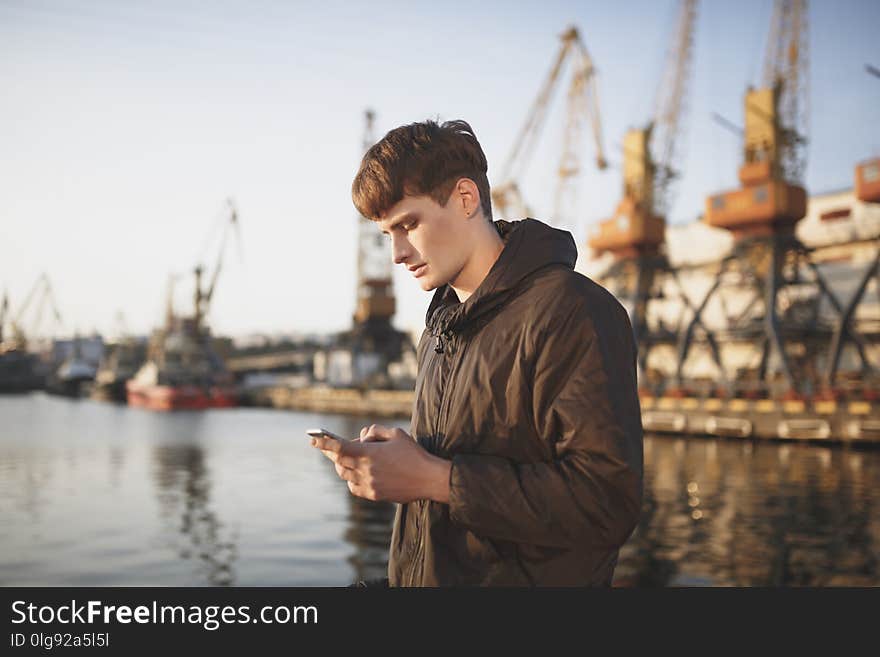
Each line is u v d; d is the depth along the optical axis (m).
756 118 43.25
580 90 63.03
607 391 1.08
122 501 21.83
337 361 89.25
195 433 50.44
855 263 45.75
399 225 1.24
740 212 42.69
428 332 1.49
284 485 25.12
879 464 28.12
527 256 1.21
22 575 12.97
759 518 17.28
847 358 43.72
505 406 1.18
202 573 13.07
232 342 103.50
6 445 40.44
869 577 11.73
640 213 49.12
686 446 36.22
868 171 38.53
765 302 41.84
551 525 1.06
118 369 109.69
